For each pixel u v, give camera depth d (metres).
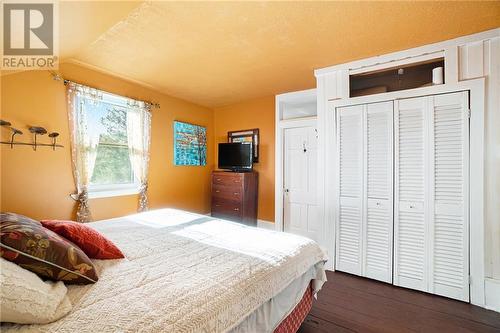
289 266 1.41
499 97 2.05
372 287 2.39
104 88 3.05
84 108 2.82
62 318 0.82
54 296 0.87
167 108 3.93
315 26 2.01
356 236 2.64
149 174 3.64
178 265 1.28
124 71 2.99
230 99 4.27
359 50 2.45
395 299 2.17
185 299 0.95
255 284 1.15
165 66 2.84
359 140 2.63
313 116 3.74
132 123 3.38
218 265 1.28
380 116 2.52
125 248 1.53
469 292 2.10
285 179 4.02
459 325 1.81
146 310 0.87
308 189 3.79
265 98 4.17
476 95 2.10
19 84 2.36
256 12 1.81
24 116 2.39
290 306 1.42
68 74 2.71
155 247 1.56
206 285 1.06
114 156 3.25
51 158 2.57
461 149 2.15
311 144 3.76
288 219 4.00
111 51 2.46
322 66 2.85
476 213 2.08
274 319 1.26
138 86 3.49
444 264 2.20
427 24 1.98
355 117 2.67
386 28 2.04
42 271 0.96
